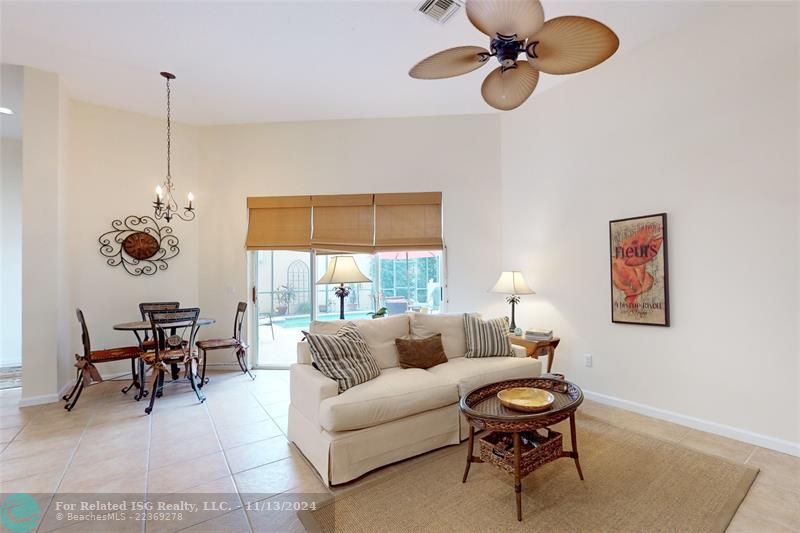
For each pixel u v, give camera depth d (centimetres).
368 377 268
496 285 406
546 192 411
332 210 484
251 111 460
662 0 271
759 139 259
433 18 290
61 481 225
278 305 508
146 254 463
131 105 442
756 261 262
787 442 249
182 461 249
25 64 353
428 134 477
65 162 397
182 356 362
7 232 522
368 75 376
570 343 386
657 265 312
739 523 184
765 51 256
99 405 353
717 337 280
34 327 357
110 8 275
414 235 473
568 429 294
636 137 329
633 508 197
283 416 328
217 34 307
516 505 197
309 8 277
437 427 265
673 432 286
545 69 216
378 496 211
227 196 497
